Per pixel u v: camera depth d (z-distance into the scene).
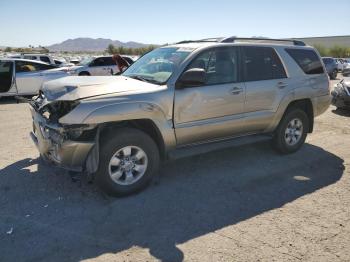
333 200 4.39
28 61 12.77
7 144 6.50
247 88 5.23
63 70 13.48
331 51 58.50
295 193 4.58
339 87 10.16
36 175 4.97
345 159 5.96
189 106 4.65
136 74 5.18
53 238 3.45
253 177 5.09
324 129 8.13
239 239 3.49
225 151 6.23
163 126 4.47
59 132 4.03
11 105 11.50
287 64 5.82
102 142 4.18
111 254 3.22
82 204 4.16
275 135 5.95
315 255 3.24
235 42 5.29
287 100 5.75
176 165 5.52
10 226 3.66
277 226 3.74
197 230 3.65
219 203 4.26
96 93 4.13
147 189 4.62
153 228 3.67
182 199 4.35
